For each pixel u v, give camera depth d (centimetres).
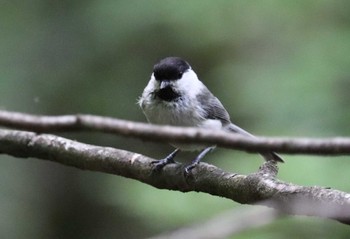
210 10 1196
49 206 1472
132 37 1328
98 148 622
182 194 930
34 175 1464
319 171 864
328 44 1076
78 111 1412
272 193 455
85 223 1486
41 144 634
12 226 1380
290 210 430
